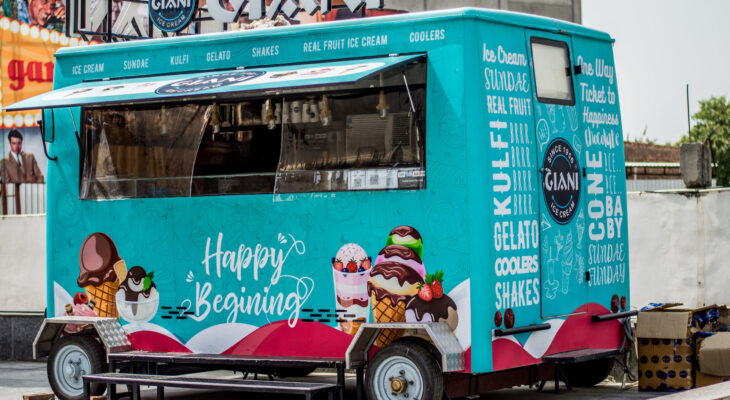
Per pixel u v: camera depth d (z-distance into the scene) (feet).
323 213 28.27
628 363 32.60
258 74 28.50
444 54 26.45
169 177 31.24
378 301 27.22
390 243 27.09
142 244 31.71
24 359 42.93
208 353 30.35
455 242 26.07
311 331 28.43
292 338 28.76
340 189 27.99
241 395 33.96
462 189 25.98
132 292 31.83
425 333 26.66
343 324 27.86
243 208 29.73
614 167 31.07
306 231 28.55
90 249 32.73
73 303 33.09
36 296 42.88
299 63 29.14
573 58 29.66
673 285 36.09
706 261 35.42
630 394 30.45
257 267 29.45
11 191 54.13
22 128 65.21
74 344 32.32
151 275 31.48
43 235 42.70
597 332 30.09
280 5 42.91
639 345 30.81
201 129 30.71
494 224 26.25
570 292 28.89
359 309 27.58
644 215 36.65
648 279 36.58
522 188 27.22
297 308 28.68
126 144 32.17
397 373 26.30
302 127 28.78
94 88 31.68
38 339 32.89
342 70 26.43
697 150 38.47
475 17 26.27
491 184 26.23
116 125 32.42
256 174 29.55
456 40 26.30
